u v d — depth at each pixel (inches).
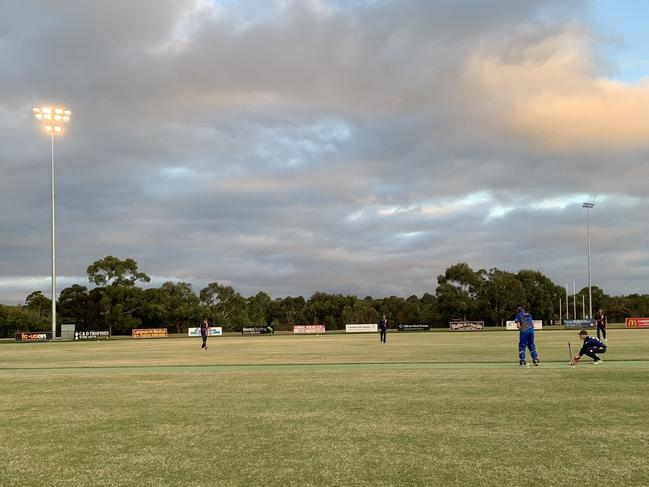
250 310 6058.1
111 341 2945.4
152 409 529.3
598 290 6338.6
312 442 382.6
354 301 5895.7
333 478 303.0
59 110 2819.9
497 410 485.4
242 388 673.0
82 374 915.4
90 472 323.0
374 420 452.4
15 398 626.5
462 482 291.9
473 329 3486.7
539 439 378.6
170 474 315.6
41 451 373.1
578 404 509.7
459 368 872.9
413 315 5531.5
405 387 649.6
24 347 2306.8
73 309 4830.2
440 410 490.9
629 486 282.5
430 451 353.1
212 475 312.3
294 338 2721.5
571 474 302.2
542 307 5388.8
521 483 288.8
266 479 303.6
